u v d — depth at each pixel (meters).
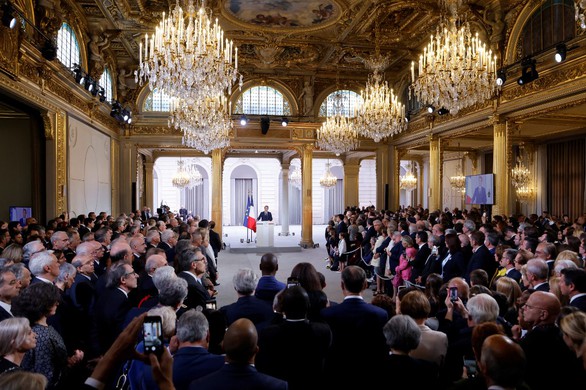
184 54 6.55
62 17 10.53
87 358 4.04
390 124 10.89
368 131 11.30
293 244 19.09
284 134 17.97
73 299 4.41
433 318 3.92
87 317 4.43
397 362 2.81
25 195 11.02
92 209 13.70
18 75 8.14
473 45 7.72
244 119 16.27
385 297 4.15
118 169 16.70
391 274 8.83
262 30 13.09
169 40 6.56
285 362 2.98
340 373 3.41
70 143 11.63
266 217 20.33
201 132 10.80
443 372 3.35
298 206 31.98
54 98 10.33
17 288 3.65
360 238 11.54
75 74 11.12
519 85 11.04
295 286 3.15
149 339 1.85
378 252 9.90
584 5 6.02
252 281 4.01
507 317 3.98
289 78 17.91
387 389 2.77
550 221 12.64
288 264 14.09
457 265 6.73
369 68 16.84
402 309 3.38
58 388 3.13
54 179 10.55
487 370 1.99
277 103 18.11
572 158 16.80
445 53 7.73
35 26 8.65
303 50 14.98
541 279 4.52
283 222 24.12
